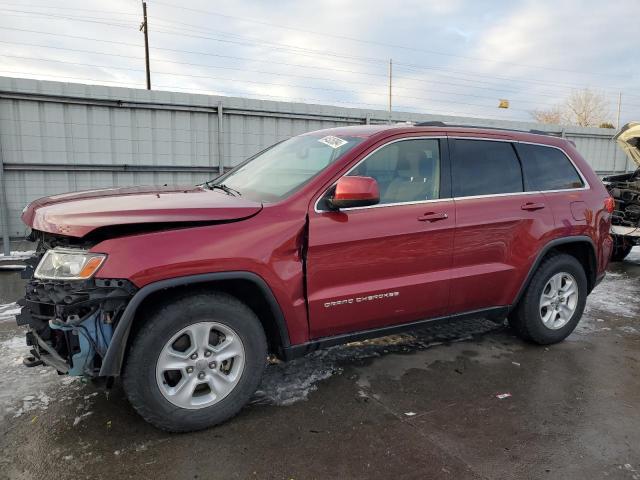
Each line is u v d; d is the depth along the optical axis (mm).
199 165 9586
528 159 4199
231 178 3998
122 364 2678
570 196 4340
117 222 2594
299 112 10289
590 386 3623
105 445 2742
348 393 3416
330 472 2555
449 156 3754
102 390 3369
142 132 9016
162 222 2688
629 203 8531
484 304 3975
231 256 2781
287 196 3123
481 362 4008
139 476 2488
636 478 2562
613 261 8812
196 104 9336
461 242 3682
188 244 2697
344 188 2973
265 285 2910
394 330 3568
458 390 3502
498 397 3412
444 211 3592
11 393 3312
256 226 2906
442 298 3666
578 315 4500
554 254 4324
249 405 3223
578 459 2713
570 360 4105
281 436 2873
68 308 2547
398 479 2512
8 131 8016
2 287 6148
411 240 3430
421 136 3648
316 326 3186
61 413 3070
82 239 2668
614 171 15766
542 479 2535
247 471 2549
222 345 2938
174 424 2811
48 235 2910
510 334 4680
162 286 2619
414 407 3246
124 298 2586
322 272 3127
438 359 4051
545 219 4109
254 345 2994
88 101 8469
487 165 3947
